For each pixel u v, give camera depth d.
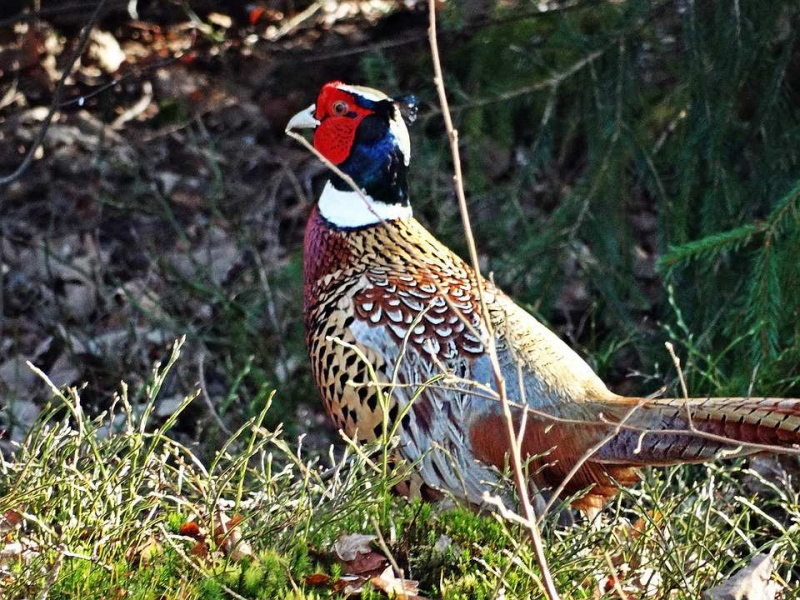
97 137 12.26
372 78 10.45
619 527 6.03
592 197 8.89
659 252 8.80
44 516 5.39
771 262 7.60
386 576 5.14
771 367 7.58
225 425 8.66
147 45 13.23
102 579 4.91
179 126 12.41
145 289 9.69
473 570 5.32
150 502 5.42
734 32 8.36
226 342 9.37
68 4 12.09
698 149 8.61
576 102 9.09
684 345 8.37
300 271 9.41
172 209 11.39
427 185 9.98
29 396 9.25
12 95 12.51
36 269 10.80
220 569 5.05
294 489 5.88
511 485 5.91
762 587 5.44
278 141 12.41
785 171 8.48
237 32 13.20
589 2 9.21
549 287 8.97
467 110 9.39
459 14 9.44
